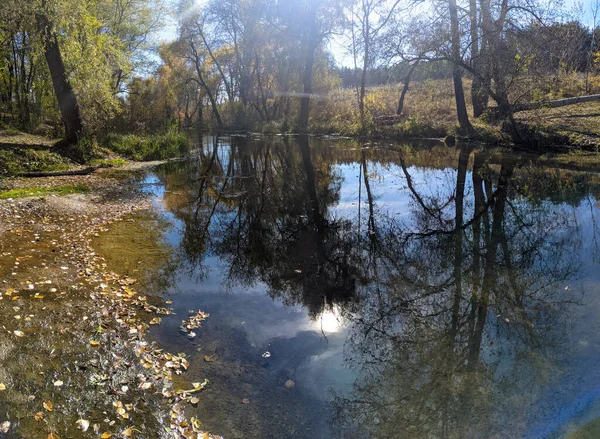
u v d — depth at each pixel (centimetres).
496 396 292
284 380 314
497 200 813
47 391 285
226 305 430
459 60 1415
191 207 845
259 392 300
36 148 1233
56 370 308
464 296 443
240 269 530
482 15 1418
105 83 1444
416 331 381
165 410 277
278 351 350
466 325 388
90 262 518
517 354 339
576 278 471
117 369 314
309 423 273
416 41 1492
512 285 465
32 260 508
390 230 678
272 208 835
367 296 454
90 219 721
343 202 866
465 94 2148
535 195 828
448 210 771
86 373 307
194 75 3666
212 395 295
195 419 271
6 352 322
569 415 270
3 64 1741
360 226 703
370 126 2162
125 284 467
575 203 760
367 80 2584
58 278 463
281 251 598
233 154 1692
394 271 519
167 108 2652
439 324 392
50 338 347
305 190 991
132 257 554
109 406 276
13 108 1805
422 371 324
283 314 413
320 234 670
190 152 1780
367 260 558
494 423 268
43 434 250
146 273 504
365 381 313
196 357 339
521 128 1412
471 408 282
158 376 310
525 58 1361
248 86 3275
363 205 837
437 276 497
